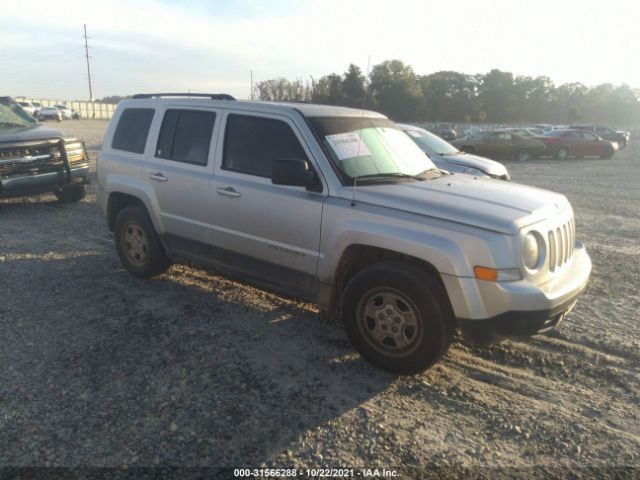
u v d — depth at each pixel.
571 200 12.24
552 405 3.59
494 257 3.40
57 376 3.82
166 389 3.67
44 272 6.09
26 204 10.41
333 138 4.30
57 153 9.74
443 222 3.59
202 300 5.33
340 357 4.21
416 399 3.63
